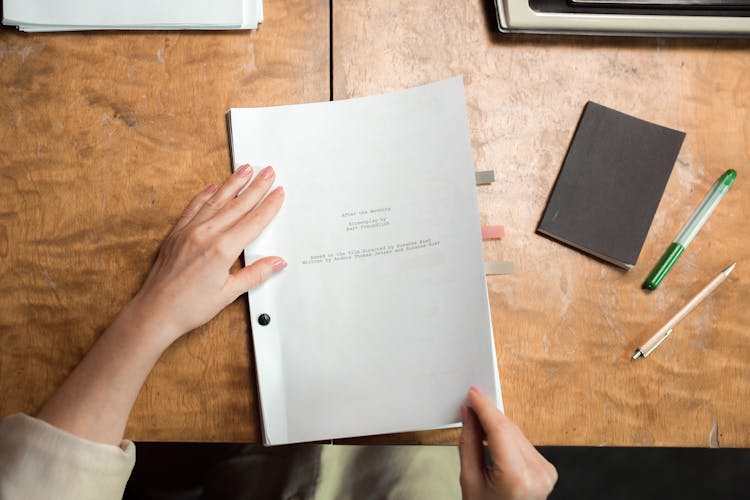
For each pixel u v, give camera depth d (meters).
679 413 0.64
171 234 0.65
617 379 0.65
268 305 0.64
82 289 0.65
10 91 0.69
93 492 0.55
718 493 1.19
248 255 0.65
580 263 0.67
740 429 0.64
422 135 0.66
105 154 0.68
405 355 0.63
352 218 0.65
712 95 0.70
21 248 0.66
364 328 0.64
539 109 0.70
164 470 1.09
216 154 0.68
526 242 0.67
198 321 0.62
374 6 0.71
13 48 0.69
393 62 0.70
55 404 0.58
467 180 0.65
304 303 0.64
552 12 0.68
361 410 0.62
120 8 0.69
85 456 0.55
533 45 0.71
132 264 0.66
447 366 0.63
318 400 0.63
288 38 0.70
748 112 0.70
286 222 0.65
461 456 0.60
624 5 0.67
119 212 0.67
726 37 0.69
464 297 0.63
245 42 0.70
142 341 0.60
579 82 0.70
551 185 0.68
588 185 0.67
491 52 0.71
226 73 0.69
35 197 0.67
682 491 1.19
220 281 0.62
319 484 0.98
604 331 0.65
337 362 0.63
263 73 0.70
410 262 0.64
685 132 0.69
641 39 0.71
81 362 0.60
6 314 0.65
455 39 0.71
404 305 0.64
